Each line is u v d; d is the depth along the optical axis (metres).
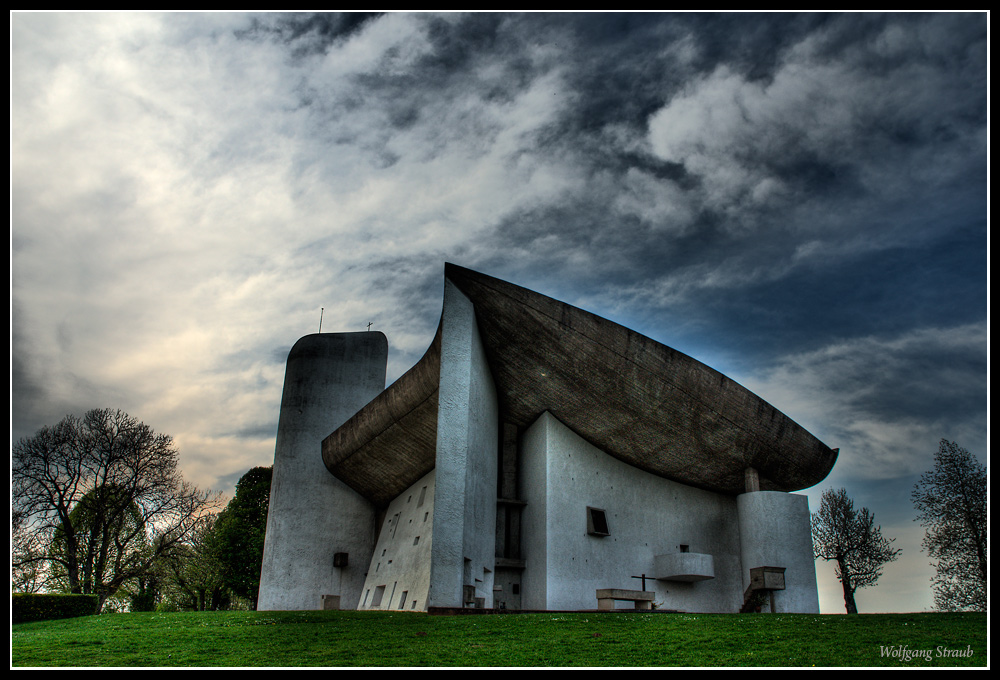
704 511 26.45
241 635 13.66
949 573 24.72
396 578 25.44
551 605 21.67
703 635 13.23
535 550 22.69
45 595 18.36
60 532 27.23
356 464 29.31
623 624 14.70
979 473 24.56
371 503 31.59
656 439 24.22
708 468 25.53
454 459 18.94
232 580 37.00
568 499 23.33
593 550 23.30
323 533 30.31
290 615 17.41
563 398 23.30
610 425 23.88
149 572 29.47
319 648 12.21
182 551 31.55
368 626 14.62
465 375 19.88
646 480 25.80
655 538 24.89
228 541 37.59
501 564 22.44
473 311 20.86
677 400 22.81
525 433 24.86
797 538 24.09
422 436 25.28
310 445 31.55
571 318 21.19
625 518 24.55
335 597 28.23
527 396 23.58
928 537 25.47
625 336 21.62
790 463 25.23
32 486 26.41
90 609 19.78
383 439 26.78
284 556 29.70
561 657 11.36
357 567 30.23
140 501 28.61
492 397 22.94
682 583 24.77
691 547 25.55
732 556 26.14
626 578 23.62
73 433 27.28
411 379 24.02
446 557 17.97
